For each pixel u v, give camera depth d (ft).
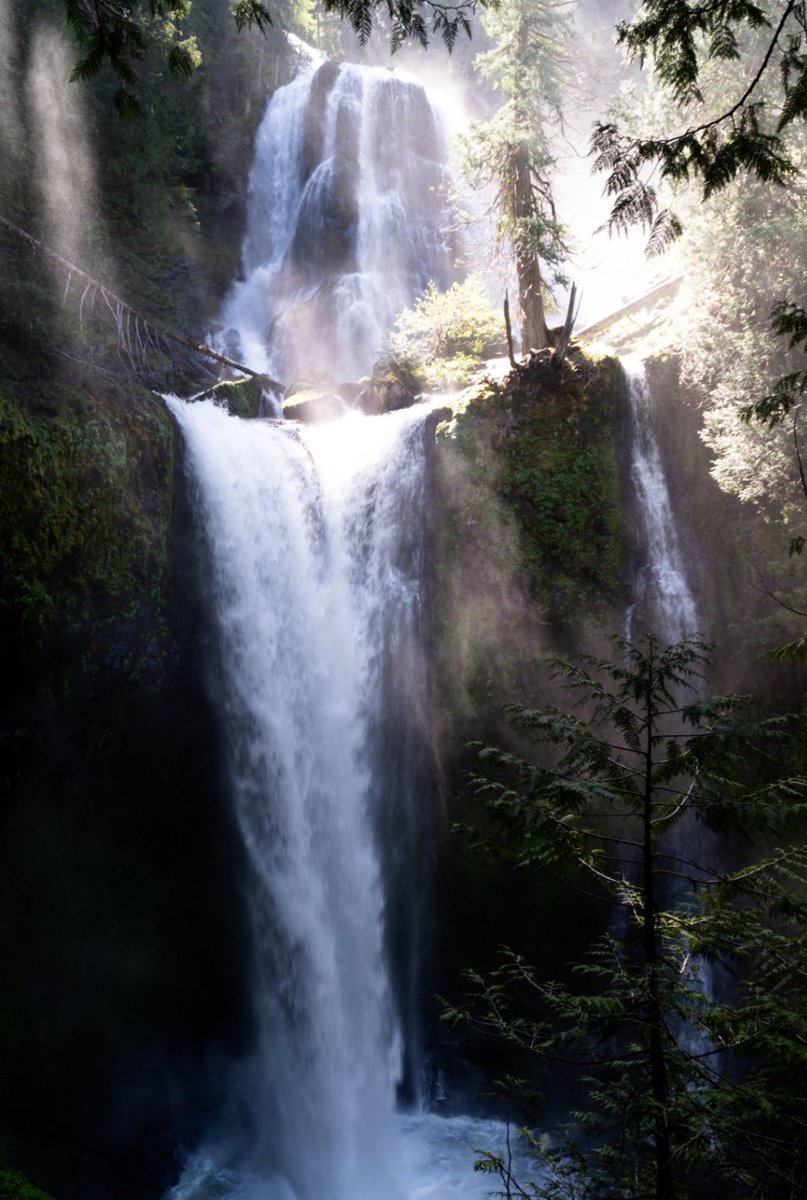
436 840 50.49
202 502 47.93
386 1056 48.73
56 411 40.19
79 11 15.15
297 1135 44.55
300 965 46.70
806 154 46.65
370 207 100.73
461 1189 40.52
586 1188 15.56
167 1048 44.11
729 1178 13.94
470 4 17.43
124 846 46.32
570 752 15.31
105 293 57.06
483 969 48.24
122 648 43.19
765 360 46.21
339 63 109.40
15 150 64.18
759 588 49.80
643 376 54.54
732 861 47.03
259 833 48.03
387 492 54.80
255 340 92.17
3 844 40.83
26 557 37.06
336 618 54.13
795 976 14.17
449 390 65.77
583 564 52.01
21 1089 36.81
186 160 87.25
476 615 51.98
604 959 16.01
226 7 105.29
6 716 38.78
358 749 52.90
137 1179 39.65
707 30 15.31
